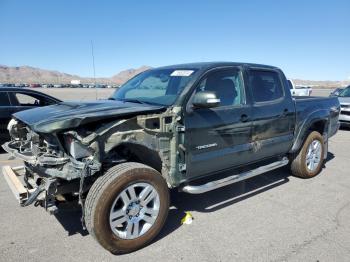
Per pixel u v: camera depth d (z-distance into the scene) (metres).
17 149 3.74
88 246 3.35
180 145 3.57
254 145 4.45
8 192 4.89
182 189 3.78
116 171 3.11
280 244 3.40
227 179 4.09
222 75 4.14
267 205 4.45
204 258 3.14
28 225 3.80
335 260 3.10
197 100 3.54
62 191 3.24
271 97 4.78
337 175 5.93
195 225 3.83
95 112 3.20
